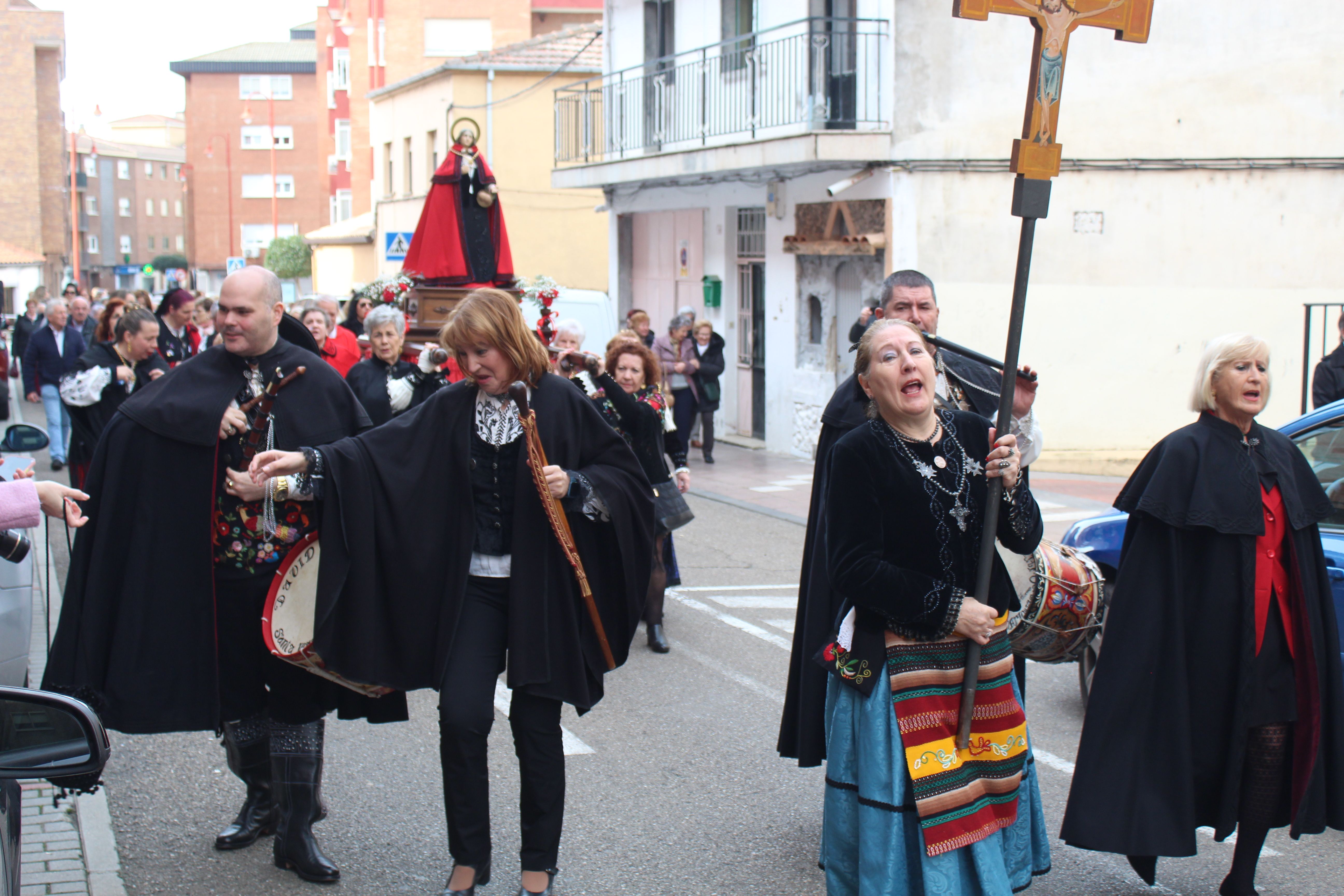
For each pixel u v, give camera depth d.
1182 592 4.17
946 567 3.58
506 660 4.23
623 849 4.70
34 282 56.81
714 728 6.13
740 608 8.74
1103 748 4.14
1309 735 4.14
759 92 17.11
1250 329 15.41
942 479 3.61
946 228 15.04
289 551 4.21
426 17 42.75
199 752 5.72
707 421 16.38
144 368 8.48
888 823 3.54
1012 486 3.59
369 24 44.97
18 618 4.50
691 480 15.14
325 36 63.00
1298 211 15.27
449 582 4.08
